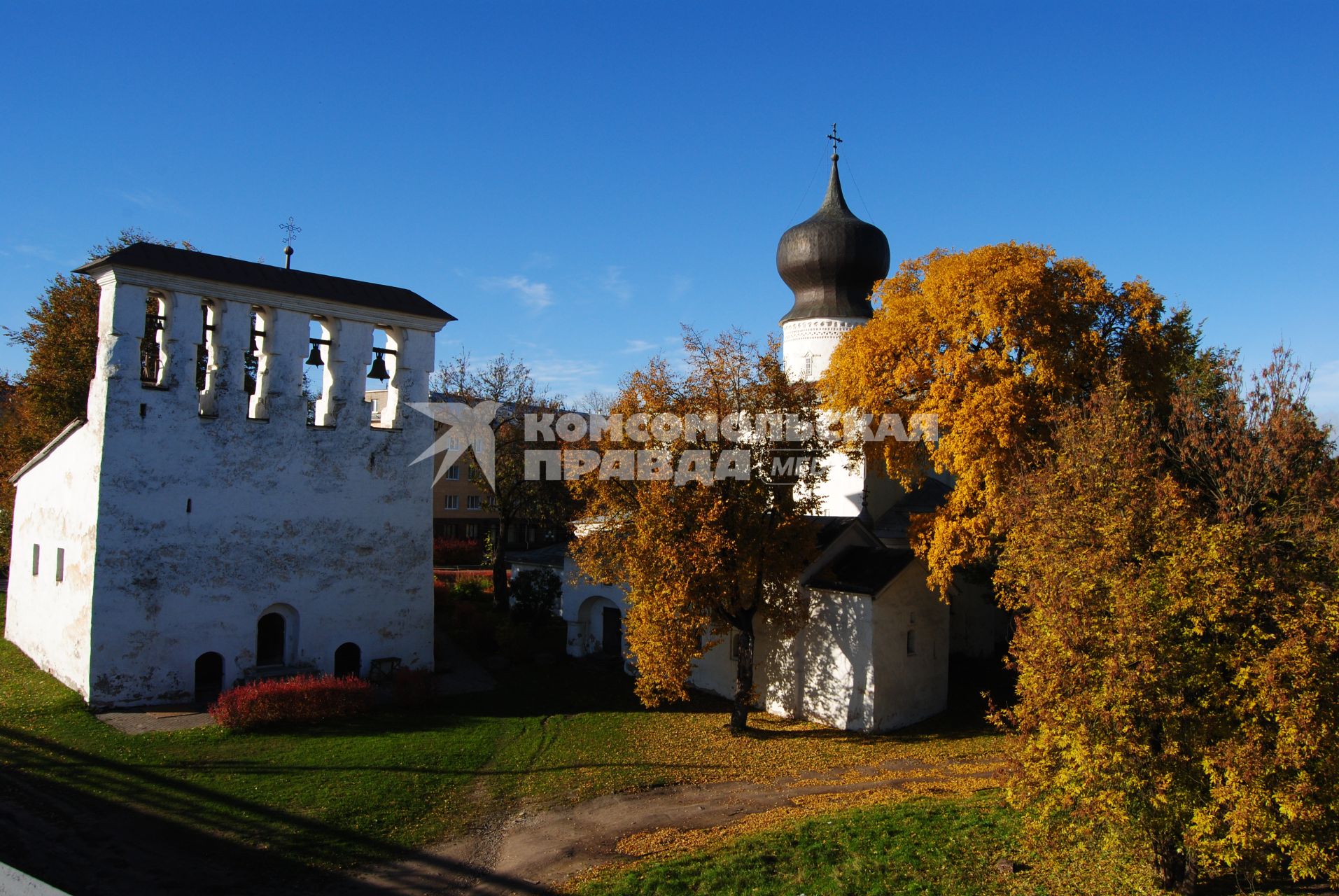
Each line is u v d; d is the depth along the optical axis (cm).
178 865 1408
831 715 2561
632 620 2317
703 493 2252
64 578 2475
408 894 1369
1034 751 1281
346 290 2742
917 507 3312
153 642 2323
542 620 3541
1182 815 1156
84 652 2277
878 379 2362
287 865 1441
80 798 1645
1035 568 1384
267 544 2533
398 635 2788
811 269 3594
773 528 2361
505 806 1769
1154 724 1180
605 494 2364
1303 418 1409
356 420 2736
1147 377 2248
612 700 2747
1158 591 1173
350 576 2692
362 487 2736
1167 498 1263
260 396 2584
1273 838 1066
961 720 2634
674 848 1544
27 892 820
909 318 2359
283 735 2142
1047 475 1455
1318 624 1097
